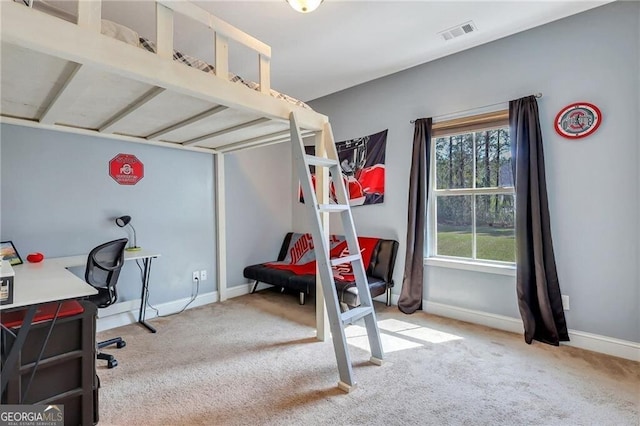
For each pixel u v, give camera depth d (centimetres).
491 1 226
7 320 143
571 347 253
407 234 341
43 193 264
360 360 235
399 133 358
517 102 272
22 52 142
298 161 225
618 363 227
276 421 170
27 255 255
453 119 318
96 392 163
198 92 174
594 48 242
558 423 167
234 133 288
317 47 287
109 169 301
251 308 359
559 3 231
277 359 238
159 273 338
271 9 230
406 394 193
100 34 137
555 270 259
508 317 288
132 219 317
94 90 187
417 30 262
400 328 295
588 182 247
